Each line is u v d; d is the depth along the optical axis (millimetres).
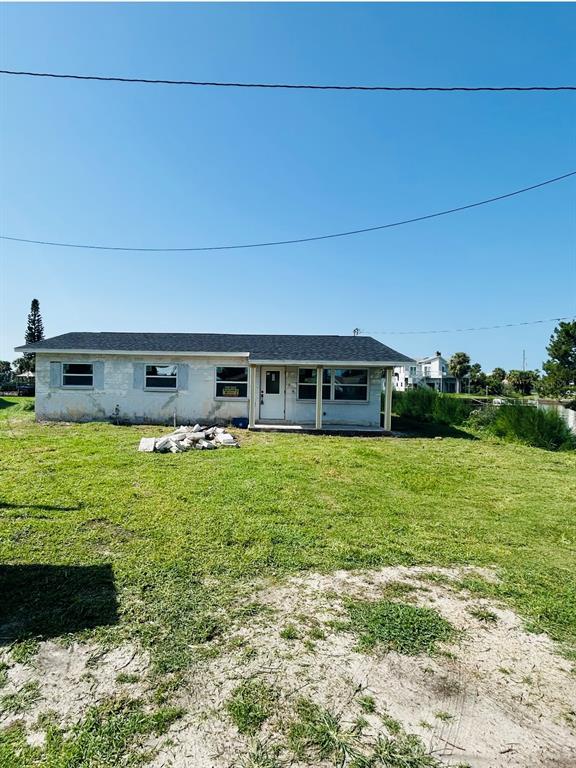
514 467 8766
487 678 2502
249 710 2195
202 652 2658
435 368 67125
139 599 3254
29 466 7449
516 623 3088
